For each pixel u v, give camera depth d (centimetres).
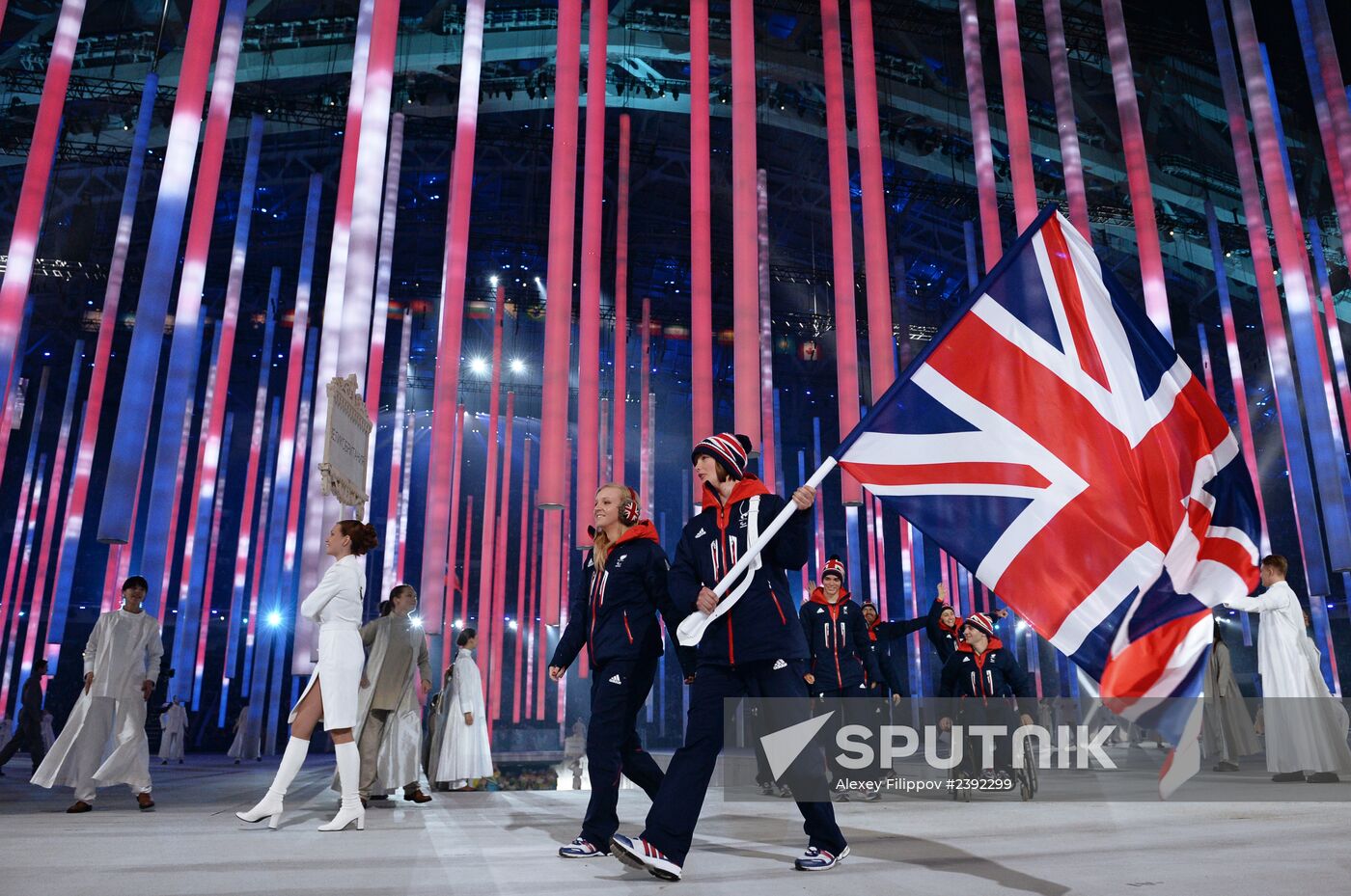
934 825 455
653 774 367
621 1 2691
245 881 291
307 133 2980
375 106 852
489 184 3378
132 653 631
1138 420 289
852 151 3005
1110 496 280
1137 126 1389
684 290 3694
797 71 2694
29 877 301
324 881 291
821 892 262
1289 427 1540
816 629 695
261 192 3278
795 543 309
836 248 1247
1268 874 284
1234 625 2866
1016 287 311
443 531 1169
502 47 2652
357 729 641
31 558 3600
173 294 3509
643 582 368
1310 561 1498
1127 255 3169
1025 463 290
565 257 1112
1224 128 2738
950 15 2623
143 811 607
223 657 3478
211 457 1886
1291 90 2566
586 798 736
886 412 306
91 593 3650
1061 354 301
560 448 1062
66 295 3344
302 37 2589
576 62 1167
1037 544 280
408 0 2630
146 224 3244
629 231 3581
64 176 2903
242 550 2634
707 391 1203
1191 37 2583
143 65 2558
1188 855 329
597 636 366
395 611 682
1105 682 259
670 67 2762
